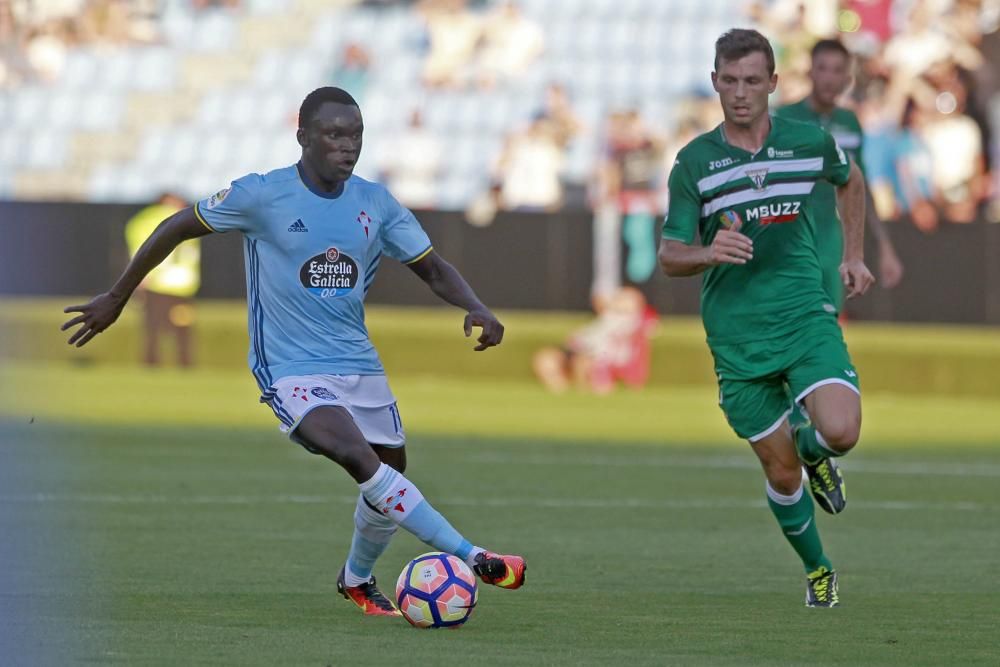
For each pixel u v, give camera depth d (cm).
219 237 7356
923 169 7225
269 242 2092
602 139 7956
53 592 2202
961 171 7250
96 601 2134
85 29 9194
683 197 2295
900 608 2212
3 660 1708
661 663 1758
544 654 1798
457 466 4166
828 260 3347
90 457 4194
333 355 2094
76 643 1812
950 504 3538
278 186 2083
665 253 2252
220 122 8844
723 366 2328
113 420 5234
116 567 2456
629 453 4556
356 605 2152
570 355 7112
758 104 2238
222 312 7381
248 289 2130
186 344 7394
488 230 7100
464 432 5097
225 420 5316
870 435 5256
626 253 7075
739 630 2006
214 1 9256
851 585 2444
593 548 2812
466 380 7262
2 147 8931
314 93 2078
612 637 1934
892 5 7606
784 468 2266
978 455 4628
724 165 2281
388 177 8231
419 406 6081
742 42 2238
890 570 2608
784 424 2298
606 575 2502
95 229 7338
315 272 2081
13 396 6078
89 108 8981
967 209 7206
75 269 7381
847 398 2206
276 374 2083
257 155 8712
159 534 2850
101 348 7469
